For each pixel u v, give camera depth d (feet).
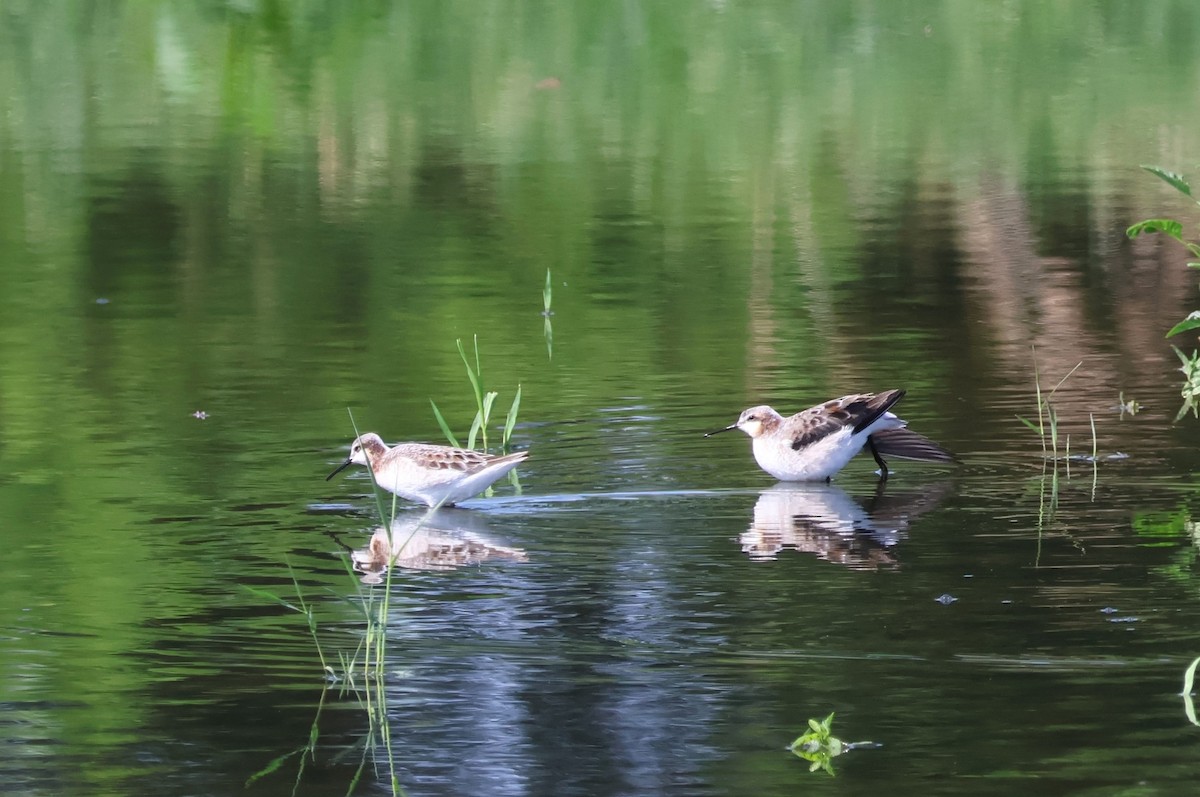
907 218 80.02
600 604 34.47
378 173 91.66
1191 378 49.24
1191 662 30.71
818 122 105.29
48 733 28.89
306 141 100.63
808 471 43.19
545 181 89.30
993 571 35.96
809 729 28.22
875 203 83.51
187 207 83.25
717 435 47.75
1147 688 29.66
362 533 39.58
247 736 28.76
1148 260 70.85
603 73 120.37
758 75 119.75
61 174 90.84
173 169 92.38
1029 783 26.37
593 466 44.91
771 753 27.61
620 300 65.10
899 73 120.16
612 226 78.89
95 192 86.48
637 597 34.83
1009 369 54.24
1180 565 36.04
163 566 37.19
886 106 109.81
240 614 34.30
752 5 141.28
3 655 32.17
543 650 32.07
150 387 53.16
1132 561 36.42
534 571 36.58
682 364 55.62
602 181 89.45
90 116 108.58
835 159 94.68
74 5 143.02
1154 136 99.40
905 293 65.82
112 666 31.68
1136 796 25.84
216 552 38.19
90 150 97.81
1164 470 43.34
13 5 143.13
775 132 102.47
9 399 51.67
